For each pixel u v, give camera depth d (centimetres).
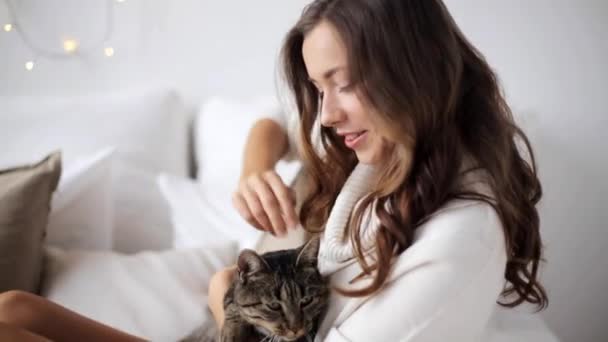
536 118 148
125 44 189
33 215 134
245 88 191
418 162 76
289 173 146
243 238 153
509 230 79
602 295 153
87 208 158
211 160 182
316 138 102
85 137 176
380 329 71
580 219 151
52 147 173
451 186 77
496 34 156
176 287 135
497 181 78
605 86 147
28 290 132
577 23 148
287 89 105
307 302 90
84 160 161
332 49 71
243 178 99
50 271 140
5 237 129
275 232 84
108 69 192
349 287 80
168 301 130
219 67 191
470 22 158
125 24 187
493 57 158
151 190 171
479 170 79
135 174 172
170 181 169
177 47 190
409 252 73
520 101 156
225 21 185
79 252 147
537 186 92
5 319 91
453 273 69
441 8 75
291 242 112
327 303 90
